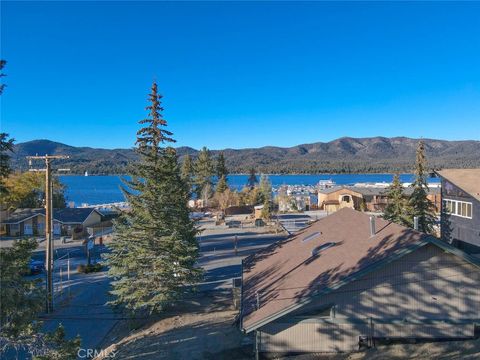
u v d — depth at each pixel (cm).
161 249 2461
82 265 3762
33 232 6138
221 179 9981
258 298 1695
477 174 3503
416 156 3919
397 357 1511
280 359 1606
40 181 7569
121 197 16525
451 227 3575
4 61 1220
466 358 1412
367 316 1630
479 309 1625
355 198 8369
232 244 4875
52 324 2425
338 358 1562
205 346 1839
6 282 1280
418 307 1628
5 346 1330
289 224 6319
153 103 2545
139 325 2361
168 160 2572
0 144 1225
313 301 1642
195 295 2897
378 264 1554
